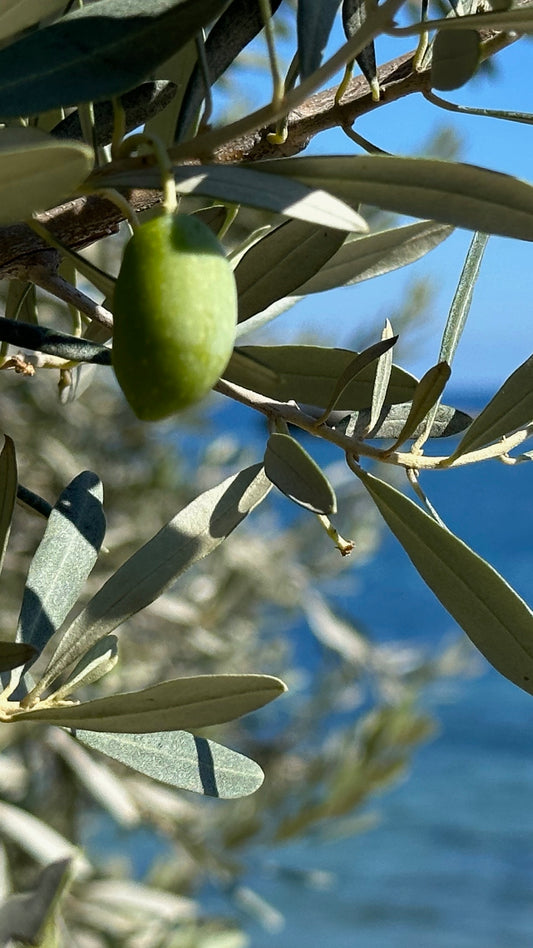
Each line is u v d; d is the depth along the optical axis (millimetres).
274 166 224
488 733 7773
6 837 850
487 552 16125
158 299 204
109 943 950
